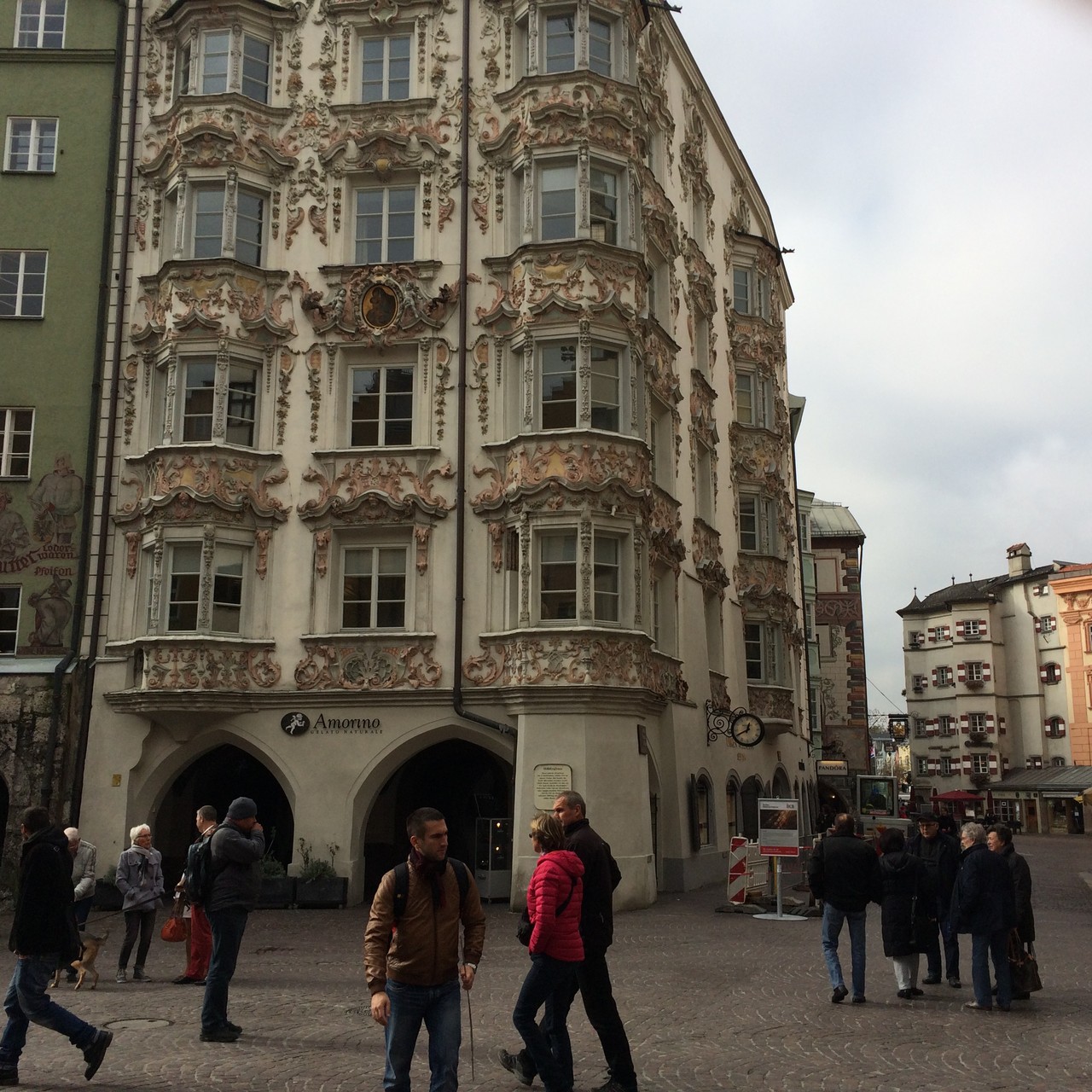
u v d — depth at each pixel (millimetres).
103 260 29141
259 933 20891
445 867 8070
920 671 101562
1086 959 18016
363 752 25984
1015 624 95062
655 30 32875
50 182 29828
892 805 53938
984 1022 12648
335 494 26984
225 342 27078
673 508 30891
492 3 29500
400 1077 7637
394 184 28844
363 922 22578
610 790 24844
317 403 27516
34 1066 10617
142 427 28062
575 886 9477
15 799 26344
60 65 30500
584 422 26281
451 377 27453
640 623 26172
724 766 33781
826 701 72062
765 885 24859
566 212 27688
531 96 28141
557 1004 9773
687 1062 10727
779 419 42969
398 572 27016
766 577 38750
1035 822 88250
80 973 14805
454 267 28062
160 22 30312
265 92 29375
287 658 26469
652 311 31172
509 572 26281
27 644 27391
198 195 28281
